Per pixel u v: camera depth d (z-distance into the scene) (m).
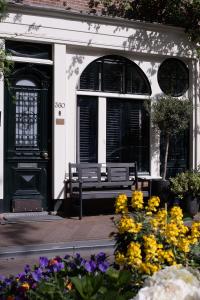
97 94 11.29
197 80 12.43
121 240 3.90
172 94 12.23
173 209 3.97
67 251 7.64
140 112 11.89
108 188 11.24
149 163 11.93
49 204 10.77
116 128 11.60
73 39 10.83
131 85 11.78
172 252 3.52
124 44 11.43
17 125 10.53
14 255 7.33
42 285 2.94
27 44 10.54
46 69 10.77
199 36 12.09
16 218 9.93
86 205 10.92
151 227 3.85
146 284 2.22
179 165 12.39
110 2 11.38
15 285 3.15
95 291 2.65
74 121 11.02
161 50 11.91
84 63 11.18
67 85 10.98
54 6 10.74
